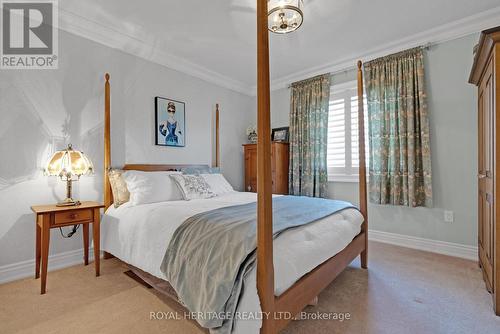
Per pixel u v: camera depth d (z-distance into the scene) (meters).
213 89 3.96
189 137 3.58
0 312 1.64
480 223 2.23
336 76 3.60
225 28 2.68
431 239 2.81
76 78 2.51
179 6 2.32
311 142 3.67
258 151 1.18
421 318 1.57
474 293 1.86
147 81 3.10
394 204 2.94
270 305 1.15
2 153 2.11
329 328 1.48
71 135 2.48
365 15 2.44
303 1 2.21
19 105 2.19
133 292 1.89
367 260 2.37
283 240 1.42
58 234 2.39
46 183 2.32
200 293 1.30
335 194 3.59
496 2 2.26
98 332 1.45
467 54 2.58
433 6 2.32
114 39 2.75
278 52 3.21
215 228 1.49
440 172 2.75
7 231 2.12
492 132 1.67
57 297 1.82
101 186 2.67
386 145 3.04
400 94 2.90
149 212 2.04
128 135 2.91
